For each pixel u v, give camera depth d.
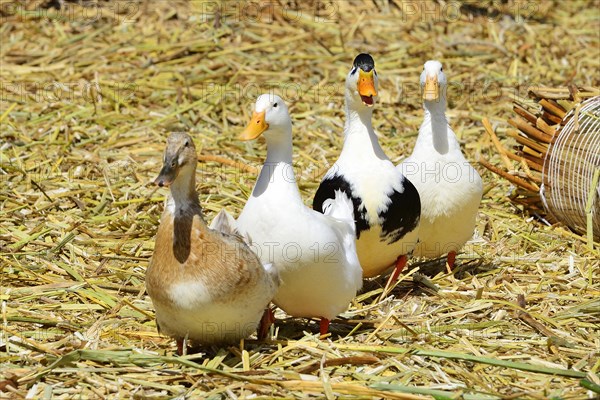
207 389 5.27
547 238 7.87
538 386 5.41
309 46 12.05
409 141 9.94
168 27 12.29
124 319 6.22
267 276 5.49
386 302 6.60
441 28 12.78
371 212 6.46
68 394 5.23
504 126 10.30
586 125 8.09
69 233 7.55
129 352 5.58
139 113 10.34
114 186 8.59
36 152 9.21
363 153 6.61
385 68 11.67
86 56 11.58
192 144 5.25
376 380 5.43
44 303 6.49
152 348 5.84
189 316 5.29
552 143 8.15
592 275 7.12
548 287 6.95
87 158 9.18
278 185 5.77
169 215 5.28
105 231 7.74
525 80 11.47
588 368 5.63
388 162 6.63
